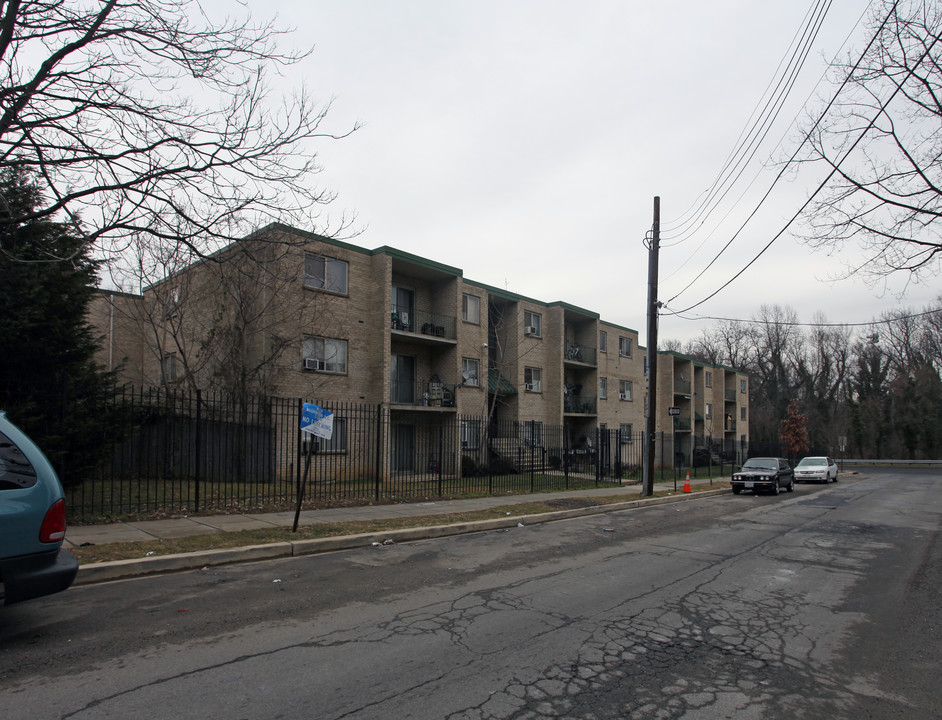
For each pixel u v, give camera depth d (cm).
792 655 500
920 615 627
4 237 914
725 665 475
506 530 1202
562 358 3122
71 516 1005
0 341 943
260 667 447
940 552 1005
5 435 483
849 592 722
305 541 912
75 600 621
